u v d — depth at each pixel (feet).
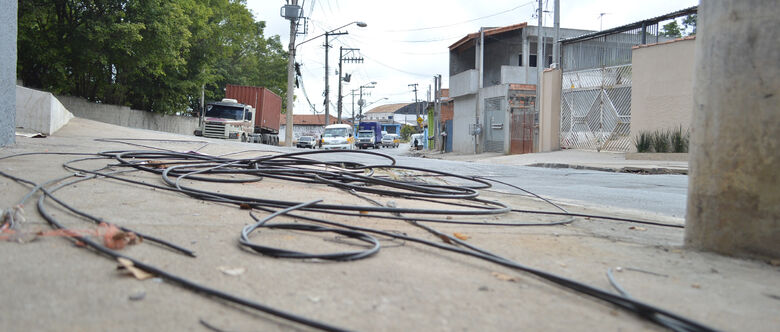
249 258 8.96
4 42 25.79
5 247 8.49
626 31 66.49
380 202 17.20
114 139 42.65
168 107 120.26
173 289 7.12
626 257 10.93
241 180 19.24
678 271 9.85
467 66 132.98
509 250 11.17
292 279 7.96
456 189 20.38
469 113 115.96
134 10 81.76
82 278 7.28
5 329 5.54
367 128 202.49
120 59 87.10
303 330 6.09
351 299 7.25
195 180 18.80
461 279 8.57
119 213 12.12
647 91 59.41
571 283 8.16
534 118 85.40
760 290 8.77
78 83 99.40
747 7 10.42
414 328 6.38
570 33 116.47
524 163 63.87
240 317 6.37
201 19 108.27
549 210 18.40
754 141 10.47
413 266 9.18
